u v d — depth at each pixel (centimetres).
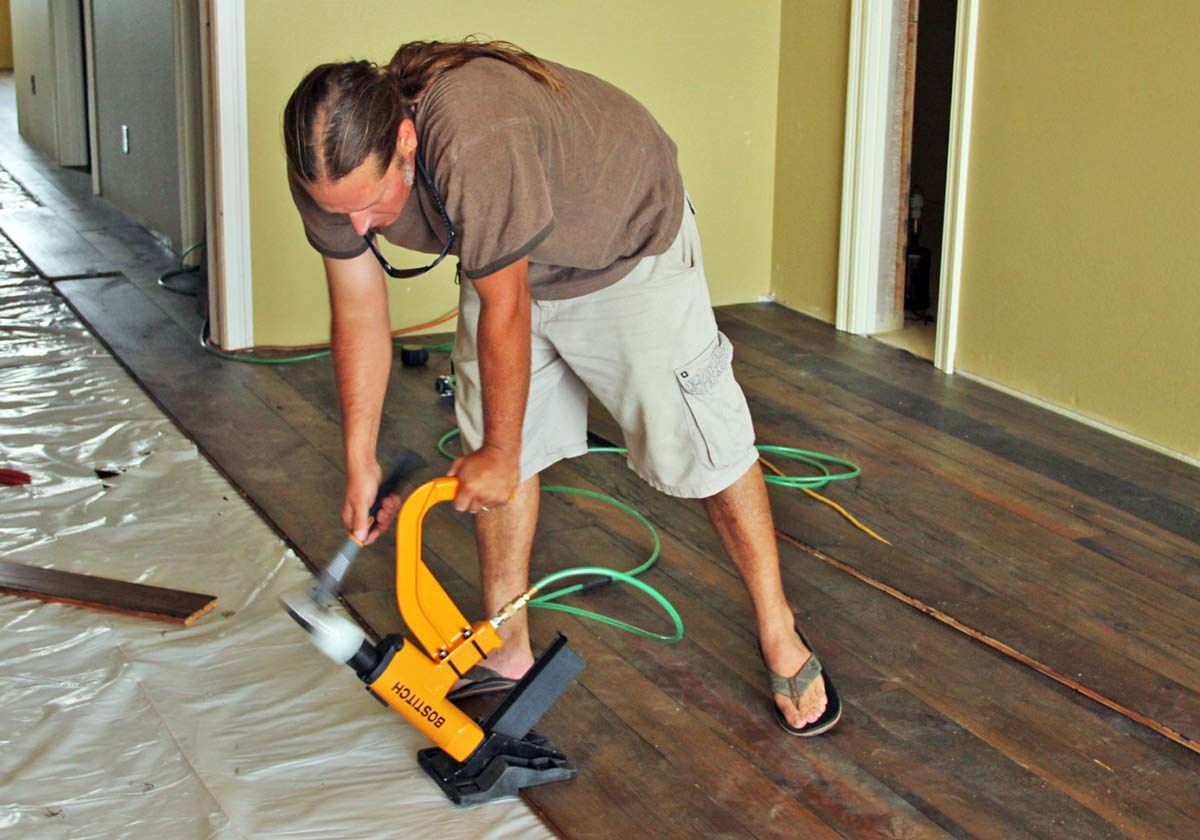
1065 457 342
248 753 210
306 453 337
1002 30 370
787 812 200
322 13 400
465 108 164
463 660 192
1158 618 260
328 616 179
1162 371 341
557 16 430
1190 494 319
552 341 210
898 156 434
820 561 283
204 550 281
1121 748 218
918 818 199
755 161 472
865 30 418
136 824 192
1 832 188
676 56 450
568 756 213
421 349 406
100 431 345
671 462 211
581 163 183
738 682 236
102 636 243
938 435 356
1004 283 385
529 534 224
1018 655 245
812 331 451
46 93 724
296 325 426
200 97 489
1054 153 360
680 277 203
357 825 193
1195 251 326
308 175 156
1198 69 316
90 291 477
